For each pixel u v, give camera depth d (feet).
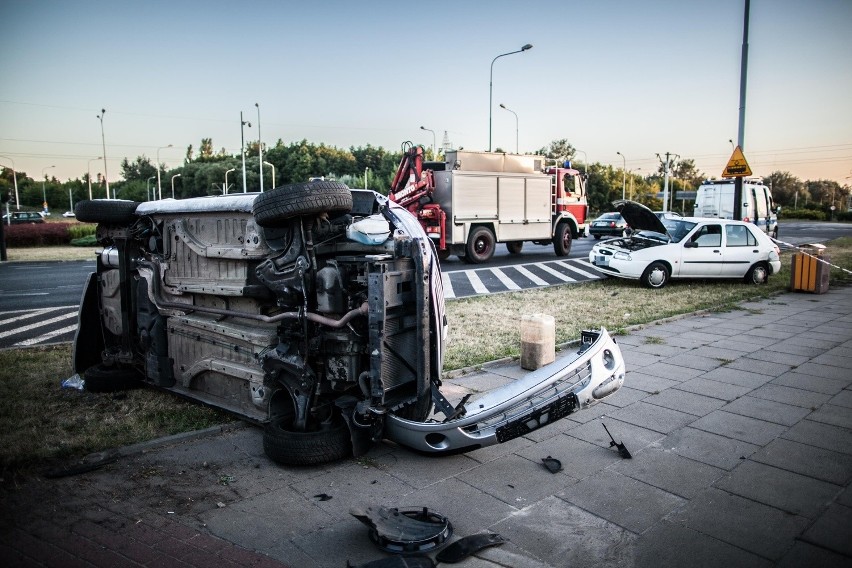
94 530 12.03
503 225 67.46
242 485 14.06
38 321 35.09
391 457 15.66
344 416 15.01
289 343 15.47
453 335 29.81
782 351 26.73
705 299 40.88
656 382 22.20
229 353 17.65
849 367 24.06
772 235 84.74
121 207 20.24
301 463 14.75
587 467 15.14
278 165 283.79
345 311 15.14
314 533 12.03
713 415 18.78
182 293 18.80
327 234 15.52
